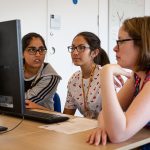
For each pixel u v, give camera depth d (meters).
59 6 3.37
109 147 1.08
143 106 1.15
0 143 1.12
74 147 1.06
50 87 2.21
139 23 1.25
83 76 2.14
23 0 3.03
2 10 2.88
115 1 4.06
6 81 1.20
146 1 4.71
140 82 1.36
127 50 1.26
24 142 1.13
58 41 3.39
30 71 2.25
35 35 2.26
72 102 2.18
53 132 1.28
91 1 3.73
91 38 2.11
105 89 1.16
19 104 1.18
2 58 1.19
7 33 1.16
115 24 4.07
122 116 1.13
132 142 1.14
